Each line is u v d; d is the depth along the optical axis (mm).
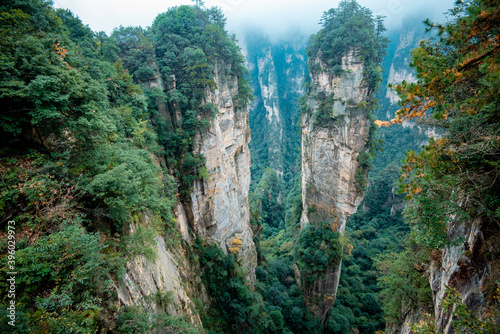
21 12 10641
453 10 7875
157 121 23609
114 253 10133
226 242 31062
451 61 7562
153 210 15516
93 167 10758
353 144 33375
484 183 7527
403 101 7371
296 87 153000
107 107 14852
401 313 17391
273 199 75938
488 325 6578
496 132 6551
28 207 8250
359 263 48438
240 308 25734
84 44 18812
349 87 32625
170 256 19344
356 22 30875
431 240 8977
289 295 37312
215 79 27562
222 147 29172
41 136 10086
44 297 6797
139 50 24281
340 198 36688
